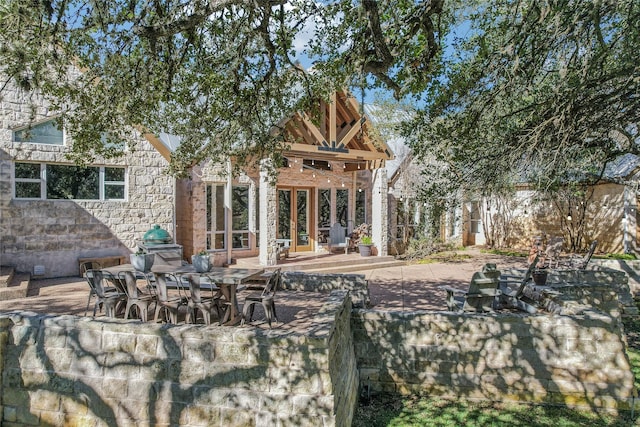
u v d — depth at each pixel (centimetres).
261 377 511
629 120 701
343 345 616
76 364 556
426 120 864
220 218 1608
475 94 756
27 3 464
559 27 620
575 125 683
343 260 1583
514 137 771
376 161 1719
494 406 636
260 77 801
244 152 927
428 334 682
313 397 493
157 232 1018
